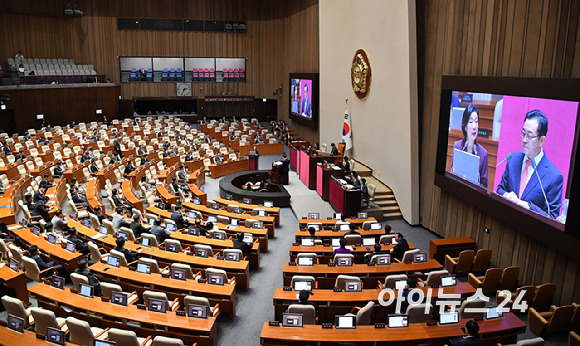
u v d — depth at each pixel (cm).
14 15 3512
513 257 1180
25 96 3144
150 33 3934
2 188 1839
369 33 1931
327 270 1070
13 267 1041
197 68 4319
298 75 3139
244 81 4162
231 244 1267
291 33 3556
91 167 2270
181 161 2648
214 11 3997
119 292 877
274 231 1579
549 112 996
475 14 1295
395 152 1755
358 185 1695
